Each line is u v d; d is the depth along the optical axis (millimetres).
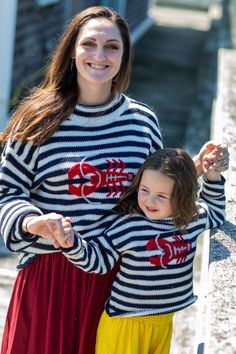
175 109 12922
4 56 8242
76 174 2979
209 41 16938
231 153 4320
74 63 3066
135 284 2957
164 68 16203
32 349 3141
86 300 3068
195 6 27156
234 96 5773
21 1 8836
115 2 15602
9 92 8602
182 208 2914
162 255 2938
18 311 3150
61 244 2766
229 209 3551
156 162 2912
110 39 2992
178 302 3016
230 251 3148
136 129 3109
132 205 2996
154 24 22297
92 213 3010
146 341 3027
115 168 3016
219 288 2838
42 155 2996
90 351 3137
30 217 2859
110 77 3014
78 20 3047
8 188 3006
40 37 9969
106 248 2922
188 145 9336
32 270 3119
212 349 2410
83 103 3057
